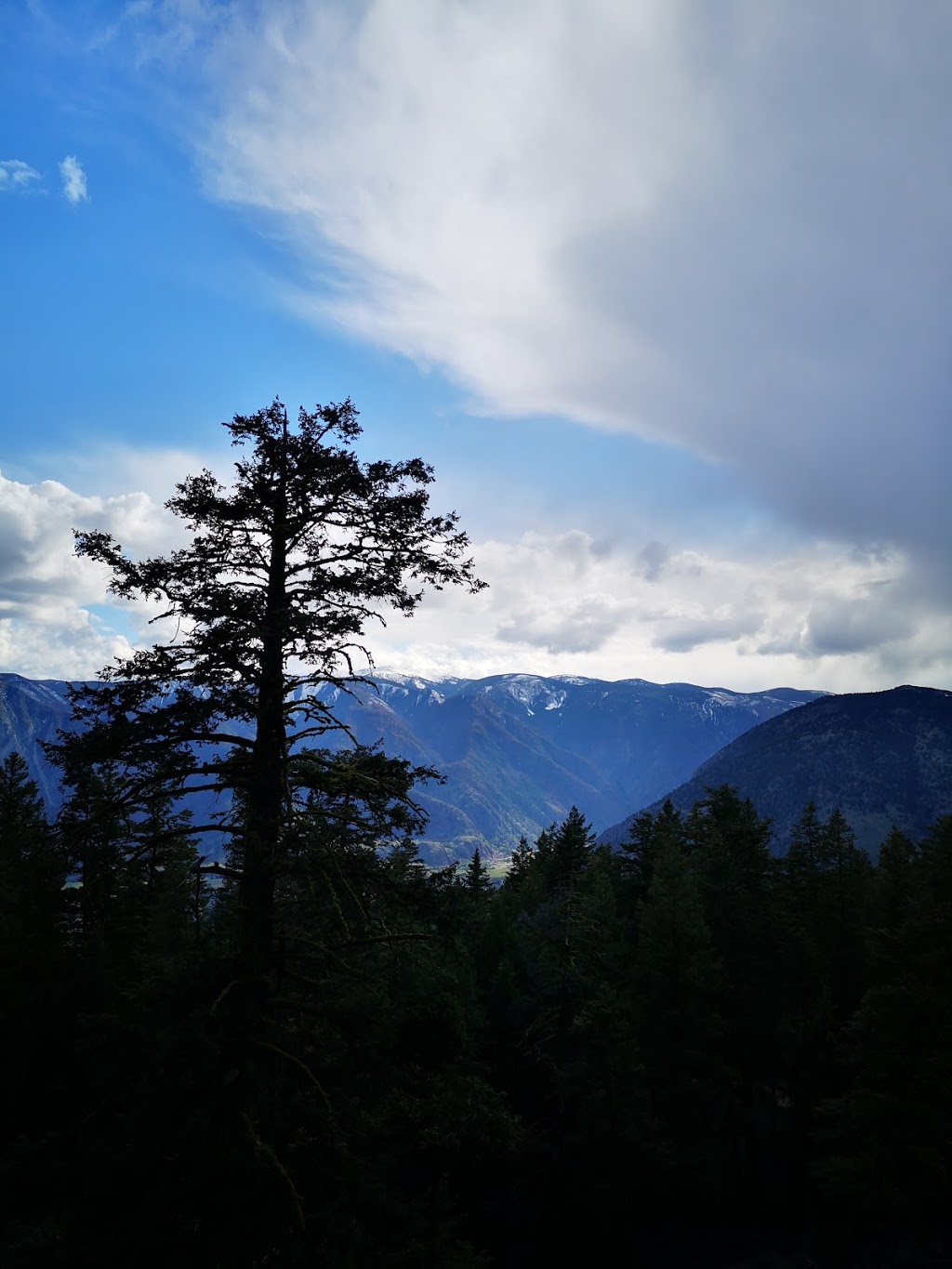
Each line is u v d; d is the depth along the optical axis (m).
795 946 46.16
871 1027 32.97
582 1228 35.56
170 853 14.45
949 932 33.66
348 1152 11.88
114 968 30.70
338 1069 12.09
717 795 55.53
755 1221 39.25
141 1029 11.12
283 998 12.63
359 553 13.63
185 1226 10.40
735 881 47.25
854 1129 33.28
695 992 37.16
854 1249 36.69
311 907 13.67
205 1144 10.66
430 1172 33.31
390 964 13.41
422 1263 12.26
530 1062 36.53
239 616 12.61
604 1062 34.25
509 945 43.56
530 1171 34.97
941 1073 31.53
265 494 13.48
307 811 12.63
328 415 14.04
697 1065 36.69
